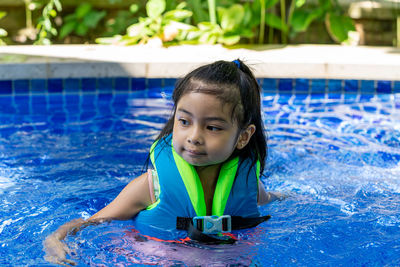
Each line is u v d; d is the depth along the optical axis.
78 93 4.56
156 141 2.00
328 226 2.12
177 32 5.54
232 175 1.92
